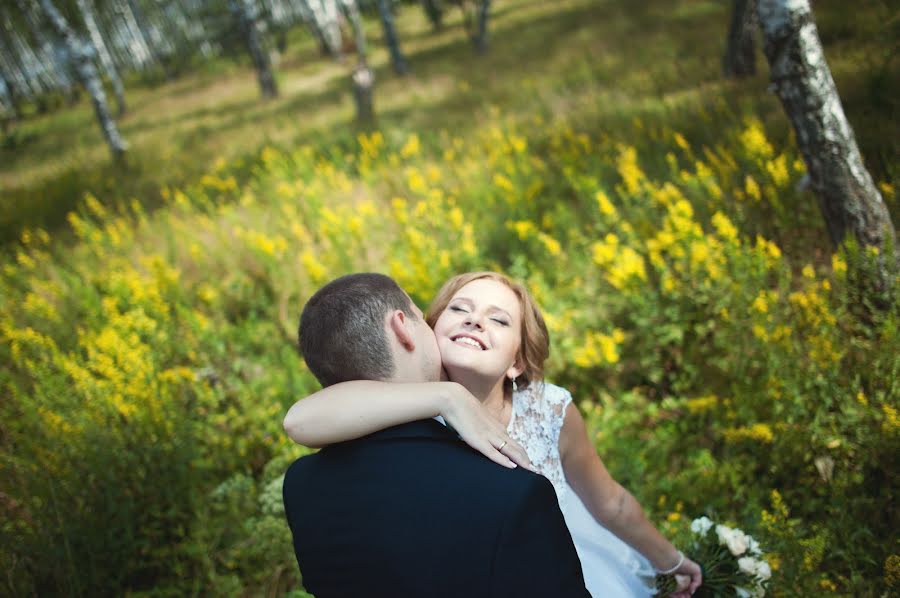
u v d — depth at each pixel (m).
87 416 3.85
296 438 1.25
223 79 28.81
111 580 3.26
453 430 1.26
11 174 18.06
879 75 5.68
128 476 3.65
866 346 3.19
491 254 5.61
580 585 1.09
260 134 14.30
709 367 3.69
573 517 2.01
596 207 5.20
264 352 5.26
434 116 11.41
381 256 6.08
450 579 1.05
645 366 3.93
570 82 10.76
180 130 18.22
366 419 1.21
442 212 5.97
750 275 3.65
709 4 13.09
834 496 2.73
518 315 1.84
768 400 3.24
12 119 31.98
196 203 9.20
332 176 8.05
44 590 3.22
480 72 14.33
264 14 31.61
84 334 5.27
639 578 2.17
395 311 1.34
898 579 2.28
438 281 4.96
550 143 7.66
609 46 12.45
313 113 15.53
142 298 5.46
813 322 3.24
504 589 1.03
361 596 1.14
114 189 11.60
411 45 22.55
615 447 3.48
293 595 3.01
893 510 2.77
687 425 3.59
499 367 1.75
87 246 7.79
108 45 40.00
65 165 16.45
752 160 4.86
